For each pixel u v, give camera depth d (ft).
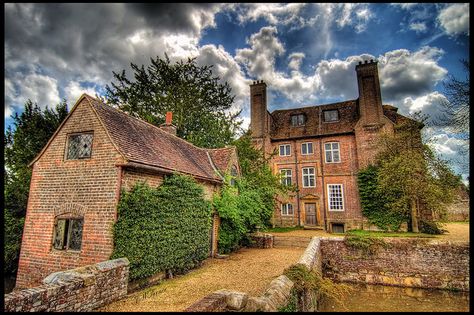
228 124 76.79
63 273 18.11
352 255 44.78
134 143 31.71
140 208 26.50
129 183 27.35
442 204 56.34
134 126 36.58
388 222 67.62
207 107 81.56
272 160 86.17
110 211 25.67
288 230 74.59
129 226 25.41
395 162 57.16
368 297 36.55
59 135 31.09
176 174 33.37
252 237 56.29
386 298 36.17
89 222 26.45
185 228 33.24
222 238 45.52
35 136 46.42
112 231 24.89
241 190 53.83
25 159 45.21
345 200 75.61
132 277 24.43
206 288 25.82
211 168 50.03
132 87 74.95
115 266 21.63
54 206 28.73
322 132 82.64
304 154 83.97
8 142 45.68
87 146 29.58
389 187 60.95
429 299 35.65
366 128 75.61
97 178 27.37
